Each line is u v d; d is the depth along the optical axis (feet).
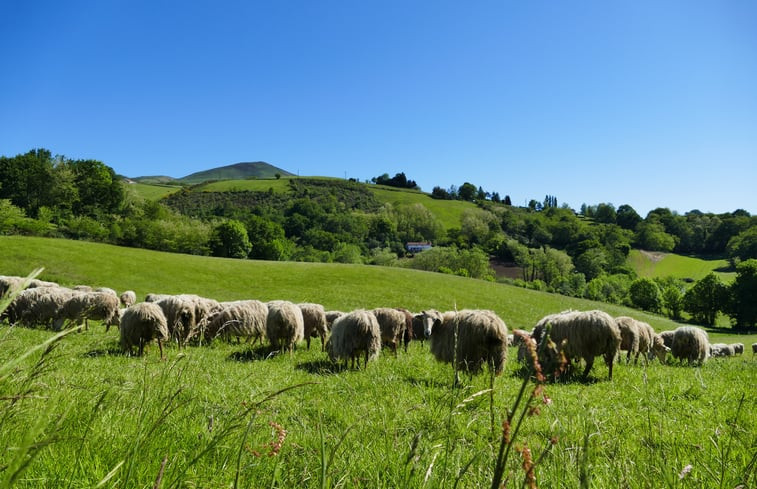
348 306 129.70
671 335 65.62
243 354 42.09
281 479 9.43
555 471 8.77
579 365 37.58
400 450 10.71
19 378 8.42
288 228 432.25
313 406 18.66
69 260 142.31
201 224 268.62
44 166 262.47
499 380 28.96
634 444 13.43
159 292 133.18
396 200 624.59
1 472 5.06
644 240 465.06
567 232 476.95
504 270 338.34
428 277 173.68
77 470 7.61
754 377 33.17
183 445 9.93
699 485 9.55
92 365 28.40
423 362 37.78
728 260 401.90
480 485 8.71
